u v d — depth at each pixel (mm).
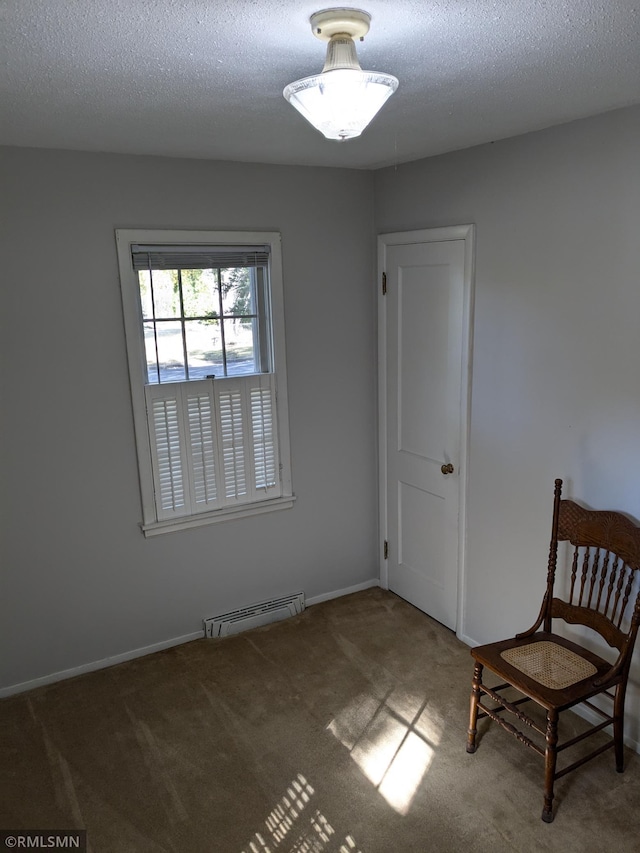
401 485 3441
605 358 2254
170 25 1252
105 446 2844
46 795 2254
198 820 2135
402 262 3168
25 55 1404
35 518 2758
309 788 2256
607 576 2414
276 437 3258
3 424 2625
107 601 2982
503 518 2797
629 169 2080
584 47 1453
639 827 2049
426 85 1741
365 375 3486
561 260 2359
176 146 2512
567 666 2225
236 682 2877
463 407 2914
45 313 2627
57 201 2574
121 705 2740
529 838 2021
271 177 3020
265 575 3385
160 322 2896
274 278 3098
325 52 1431
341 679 2873
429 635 3215
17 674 2848
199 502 3111
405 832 2061
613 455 2285
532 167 2412
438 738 2486
